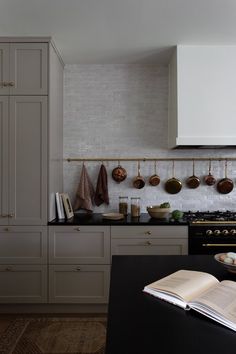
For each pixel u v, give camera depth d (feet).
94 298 8.30
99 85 10.29
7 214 8.28
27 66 8.23
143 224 8.28
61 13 7.02
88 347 6.71
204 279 3.64
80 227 8.30
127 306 3.17
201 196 10.22
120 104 10.29
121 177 10.09
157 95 10.27
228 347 2.36
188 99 8.73
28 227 8.28
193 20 7.37
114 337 2.53
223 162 10.25
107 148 10.28
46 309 8.52
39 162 8.27
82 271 8.32
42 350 6.61
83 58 9.78
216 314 2.80
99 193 9.96
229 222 8.21
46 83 8.23
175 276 3.80
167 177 10.28
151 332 2.61
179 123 8.72
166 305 3.20
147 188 10.28
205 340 2.48
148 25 7.61
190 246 8.25
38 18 7.23
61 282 8.31
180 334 2.58
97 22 7.44
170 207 9.93
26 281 8.32
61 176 9.99
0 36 8.17
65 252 8.31
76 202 9.98
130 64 10.28
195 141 8.65
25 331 7.43
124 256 5.08
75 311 8.53
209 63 8.76
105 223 8.28
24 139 8.25
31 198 8.28
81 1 6.53
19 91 8.23
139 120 10.30
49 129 8.25
